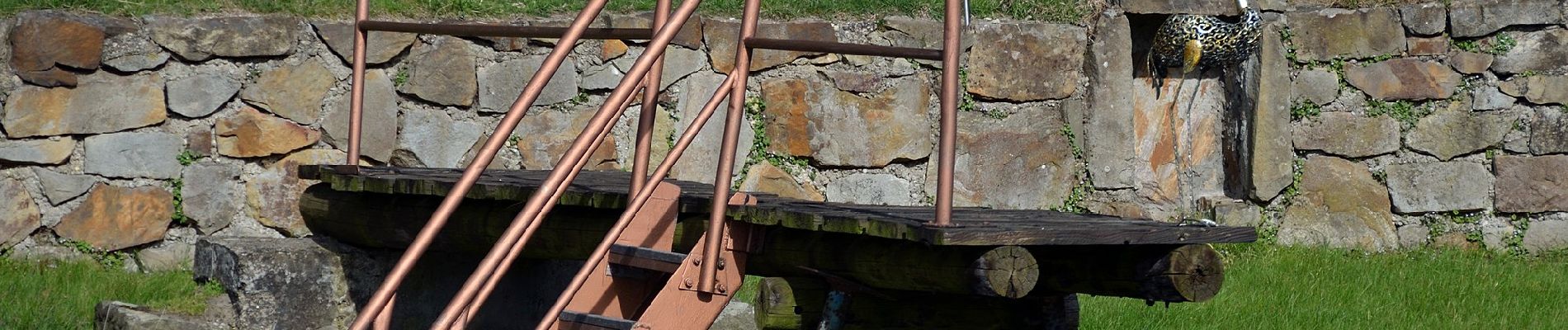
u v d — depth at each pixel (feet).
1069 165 25.81
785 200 14.56
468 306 10.94
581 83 23.30
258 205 21.50
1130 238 11.09
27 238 20.15
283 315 16.20
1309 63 26.35
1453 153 26.76
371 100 22.04
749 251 13.09
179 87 20.90
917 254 11.71
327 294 16.56
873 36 24.71
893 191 24.90
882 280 12.23
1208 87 27.14
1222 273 11.50
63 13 20.11
